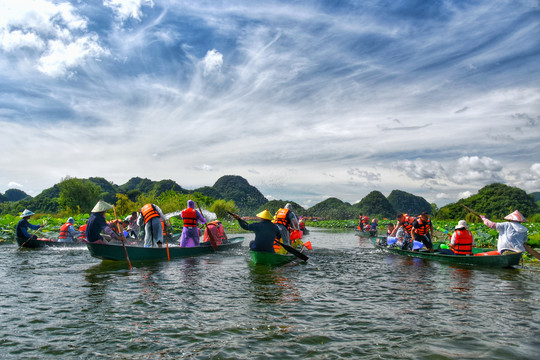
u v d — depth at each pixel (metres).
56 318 4.73
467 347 3.79
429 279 7.59
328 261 10.34
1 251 12.04
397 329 4.36
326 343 3.91
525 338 4.05
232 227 31.09
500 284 7.05
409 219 13.03
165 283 6.93
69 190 51.47
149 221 10.86
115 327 4.40
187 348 3.76
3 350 3.70
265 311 5.09
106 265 9.12
